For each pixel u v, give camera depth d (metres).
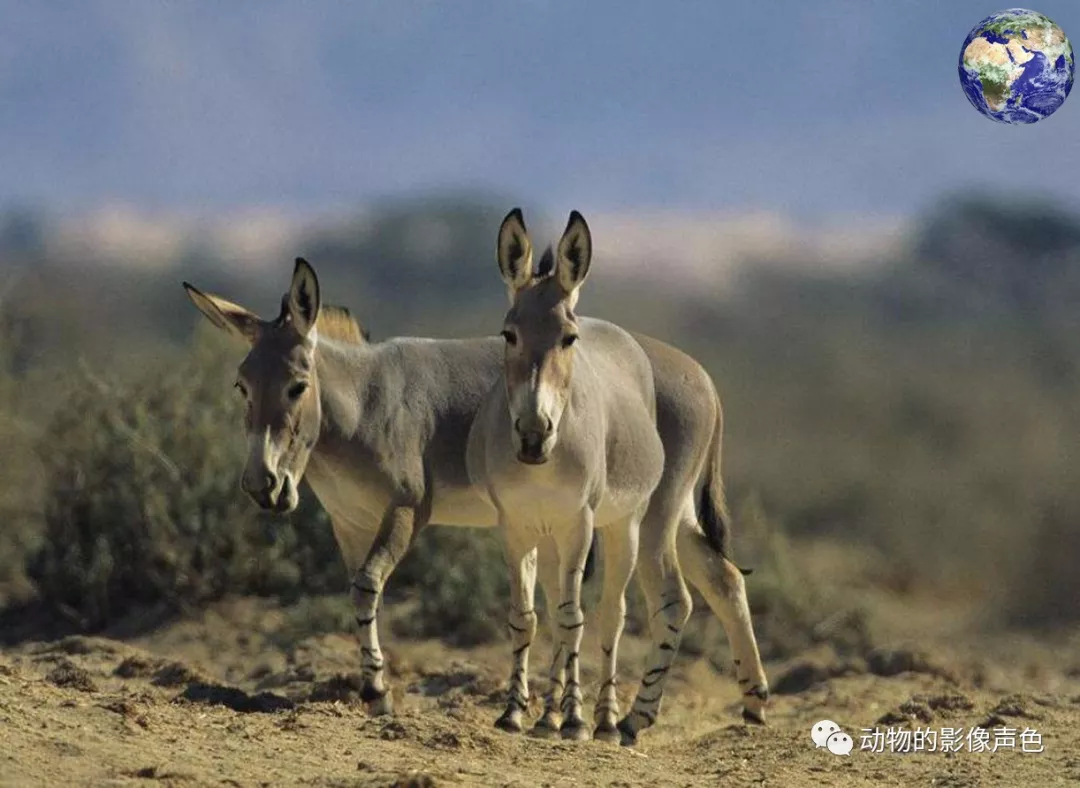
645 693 39.84
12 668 39.34
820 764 36.16
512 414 35.34
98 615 53.66
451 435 42.38
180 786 28.44
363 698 39.50
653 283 147.88
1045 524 69.25
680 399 41.31
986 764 36.00
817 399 98.25
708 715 46.50
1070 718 42.25
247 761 31.02
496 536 55.69
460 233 167.00
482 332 105.19
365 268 164.25
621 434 38.31
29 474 58.03
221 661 50.66
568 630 37.03
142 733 32.41
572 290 36.06
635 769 33.66
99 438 55.41
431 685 47.59
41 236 171.50
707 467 42.81
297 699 43.19
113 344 87.69
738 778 33.91
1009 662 55.25
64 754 29.97
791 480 81.12
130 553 54.34
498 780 30.70
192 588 54.47
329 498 42.06
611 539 39.44
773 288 141.50
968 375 99.38
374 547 40.72
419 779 29.09
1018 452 81.31
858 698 48.31
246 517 55.19
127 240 173.38
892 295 136.25
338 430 40.69
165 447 55.62
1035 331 114.31
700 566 42.25
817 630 55.84
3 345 61.59
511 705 37.97
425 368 42.66
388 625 54.09
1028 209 146.38
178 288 145.50
